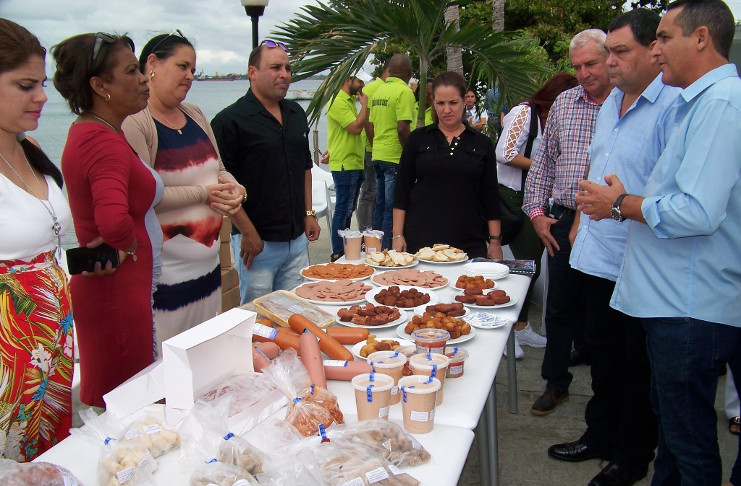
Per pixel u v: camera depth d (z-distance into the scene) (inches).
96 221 81.0
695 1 76.9
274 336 80.8
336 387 74.2
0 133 75.5
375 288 107.6
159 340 107.3
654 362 86.4
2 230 74.0
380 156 245.4
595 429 119.3
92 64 83.1
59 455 58.6
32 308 76.5
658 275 83.1
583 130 125.3
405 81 244.5
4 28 71.0
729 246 79.1
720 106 74.2
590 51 118.6
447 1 203.2
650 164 96.8
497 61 222.8
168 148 104.7
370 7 200.4
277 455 55.6
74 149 83.2
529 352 175.6
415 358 69.6
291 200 137.2
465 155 141.8
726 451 123.5
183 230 106.7
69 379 83.2
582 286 132.2
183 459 55.7
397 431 58.5
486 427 101.1
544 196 136.4
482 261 130.3
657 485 93.4
